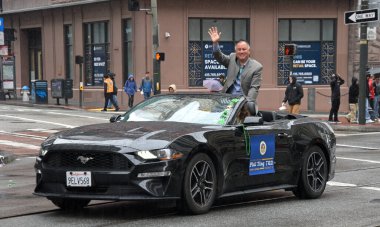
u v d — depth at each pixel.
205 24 30.45
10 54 38.94
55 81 32.66
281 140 8.20
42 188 6.91
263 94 30.72
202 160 6.98
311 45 31.45
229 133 7.39
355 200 8.62
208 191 7.13
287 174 8.33
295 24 31.30
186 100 8.12
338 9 31.36
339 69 31.56
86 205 7.81
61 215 7.22
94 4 32.78
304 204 8.24
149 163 6.46
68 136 6.94
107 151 6.48
